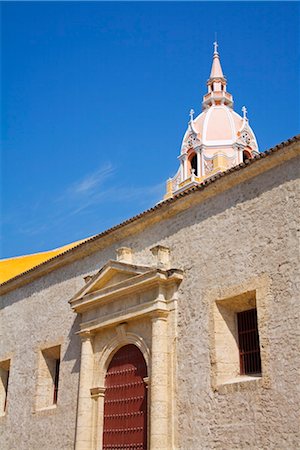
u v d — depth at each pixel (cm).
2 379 2439
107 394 1770
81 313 1967
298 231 1338
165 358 1570
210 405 1411
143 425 1603
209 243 1577
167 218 1755
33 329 2273
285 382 1252
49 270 2283
